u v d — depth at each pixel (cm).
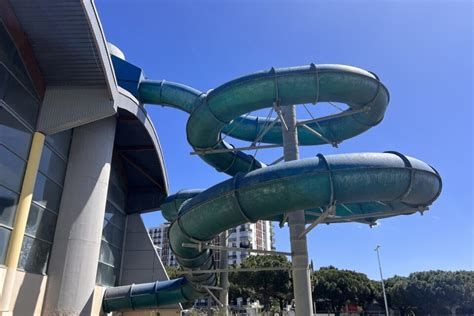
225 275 1973
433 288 6081
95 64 1496
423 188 1005
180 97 1938
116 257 2275
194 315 2605
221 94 1303
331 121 1650
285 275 5262
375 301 6806
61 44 1422
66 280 1525
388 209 1498
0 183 1204
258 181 984
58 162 1645
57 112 1509
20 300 1316
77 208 1653
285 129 1413
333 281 6419
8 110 1271
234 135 1783
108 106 1588
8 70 1284
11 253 1230
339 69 1237
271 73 1245
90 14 1351
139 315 2125
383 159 971
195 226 1151
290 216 1310
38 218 1468
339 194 948
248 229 12462
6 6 1282
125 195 2522
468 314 5997
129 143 2291
